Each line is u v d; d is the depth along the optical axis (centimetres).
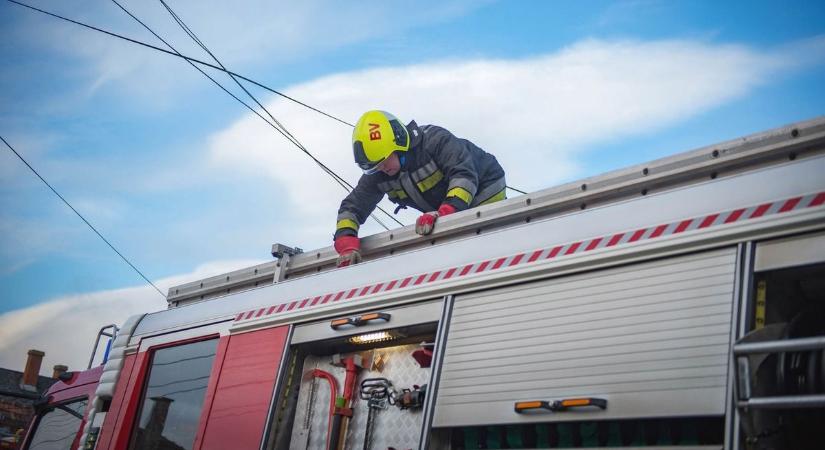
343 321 438
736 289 292
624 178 391
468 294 382
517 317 356
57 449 663
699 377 288
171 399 542
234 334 511
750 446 265
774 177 305
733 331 285
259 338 492
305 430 456
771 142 347
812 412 276
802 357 281
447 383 364
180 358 552
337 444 435
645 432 312
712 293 299
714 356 287
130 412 564
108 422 579
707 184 324
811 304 309
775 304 301
